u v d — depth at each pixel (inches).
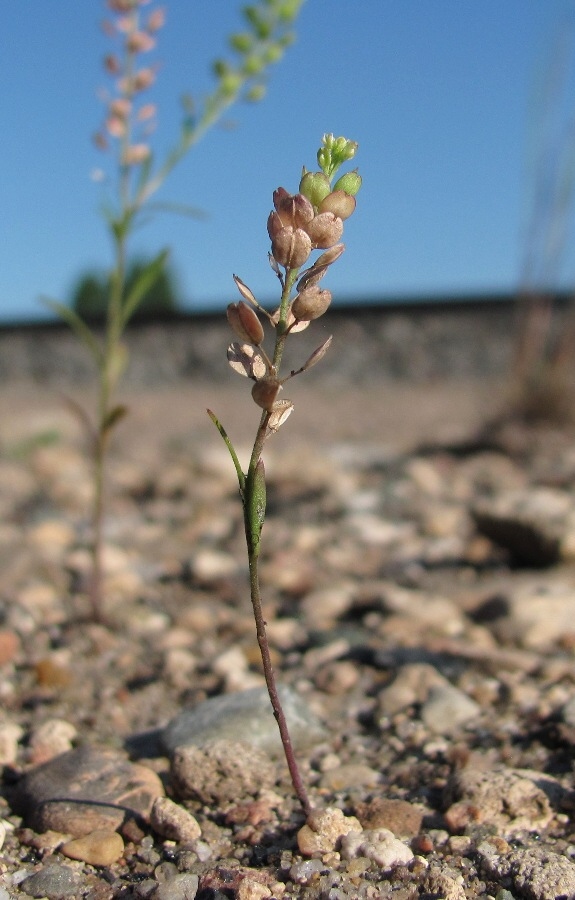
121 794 4.5
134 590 7.9
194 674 6.1
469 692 5.7
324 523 10.0
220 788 4.6
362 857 4.1
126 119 6.0
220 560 8.5
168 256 6.0
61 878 4.1
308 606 7.3
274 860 4.2
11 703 5.7
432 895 3.9
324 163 3.8
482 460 13.5
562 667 5.9
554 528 8.0
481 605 7.1
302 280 3.7
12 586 7.7
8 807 4.6
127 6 6.0
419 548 9.0
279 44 6.1
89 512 10.7
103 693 5.9
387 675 6.0
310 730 5.2
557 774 4.8
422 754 5.1
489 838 4.2
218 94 6.0
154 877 4.1
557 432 14.3
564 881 3.9
